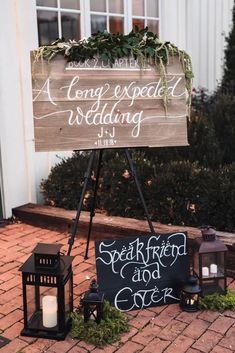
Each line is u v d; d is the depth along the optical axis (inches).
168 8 271.1
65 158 205.5
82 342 110.3
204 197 158.9
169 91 128.3
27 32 191.6
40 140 122.9
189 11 291.4
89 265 148.5
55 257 107.7
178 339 111.4
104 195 177.5
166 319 119.6
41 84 121.9
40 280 109.0
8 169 188.9
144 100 127.0
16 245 165.6
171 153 200.5
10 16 184.5
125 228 160.7
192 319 119.6
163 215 165.3
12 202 190.9
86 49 121.6
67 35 215.8
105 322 114.0
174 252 126.4
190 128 203.0
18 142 192.1
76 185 184.1
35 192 200.8
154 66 127.0
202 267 126.0
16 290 134.2
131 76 126.0
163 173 168.7
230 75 330.0
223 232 152.6
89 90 124.0
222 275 127.1
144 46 126.4
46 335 111.3
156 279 125.0
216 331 114.5
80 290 133.0
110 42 123.3
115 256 121.5
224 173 165.3
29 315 115.3
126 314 121.6
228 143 219.8
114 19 239.0
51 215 179.2
